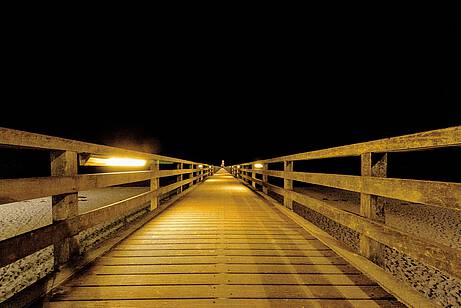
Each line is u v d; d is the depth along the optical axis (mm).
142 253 2971
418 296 1902
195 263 2686
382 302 1943
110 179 3170
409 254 1878
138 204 4250
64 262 2328
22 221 7422
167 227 4203
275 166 26469
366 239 2572
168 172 6590
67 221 2301
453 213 10117
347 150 2811
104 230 6031
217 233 3846
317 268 2562
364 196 2539
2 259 1565
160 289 2129
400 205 12055
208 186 12367
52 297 1986
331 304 1913
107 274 2400
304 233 3863
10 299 1713
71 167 2346
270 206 6391
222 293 2072
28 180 1794
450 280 3775
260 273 2447
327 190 17703
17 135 1689
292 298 2000
